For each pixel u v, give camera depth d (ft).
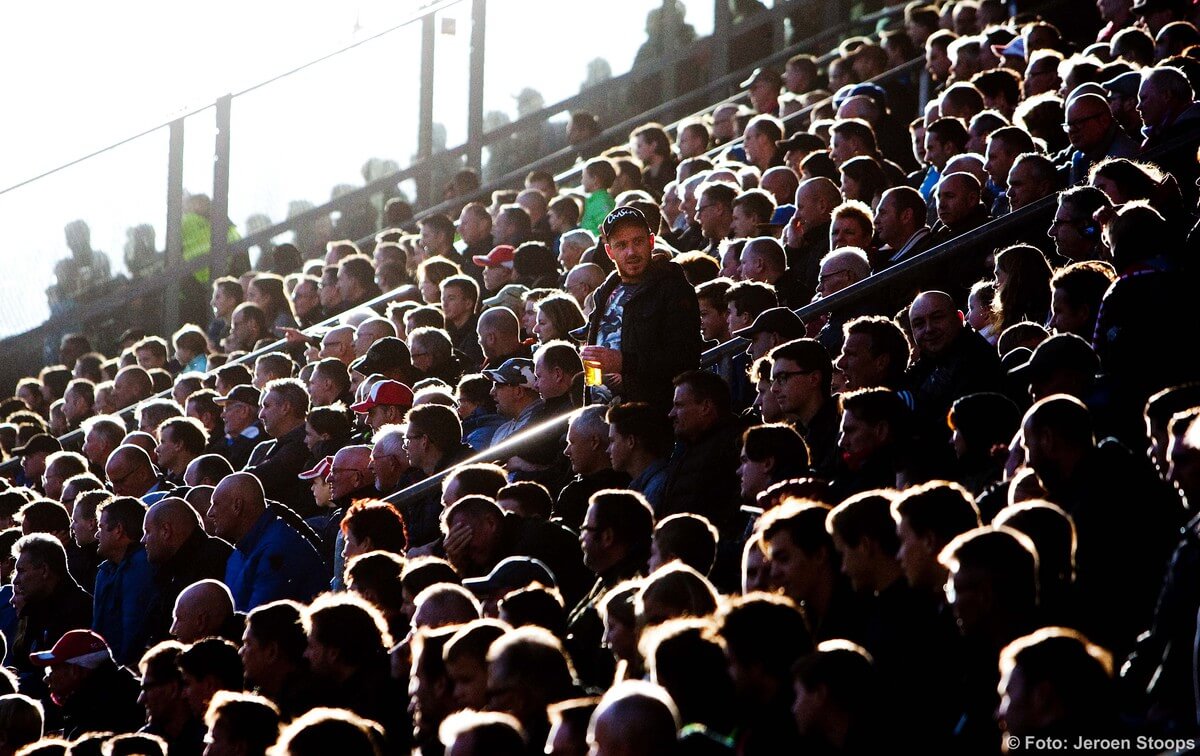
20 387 161.38
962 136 110.22
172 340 170.81
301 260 165.78
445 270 130.52
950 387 71.10
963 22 159.63
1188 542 47.62
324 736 51.24
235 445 114.73
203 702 70.44
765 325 79.97
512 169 175.32
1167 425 56.13
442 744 55.88
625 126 175.73
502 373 89.30
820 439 71.36
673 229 126.62
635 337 76.48
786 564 53.78
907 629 50.34
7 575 104.53
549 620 60.18
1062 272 72.79
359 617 63.62
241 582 87.45
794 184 115.85
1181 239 73.46
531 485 74.38
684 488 71.67
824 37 181.78
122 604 90.68
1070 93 108.27
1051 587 50.19
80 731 81.25
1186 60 104.68
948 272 89.15
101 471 125.29
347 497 91.04
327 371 109.40
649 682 47.96
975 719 47.57
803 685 45.19
